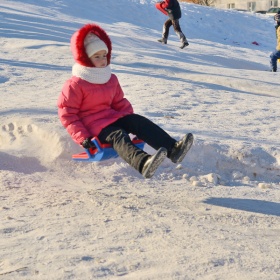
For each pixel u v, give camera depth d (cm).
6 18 1669
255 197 466
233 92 936
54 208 414
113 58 1191
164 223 382
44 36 1433
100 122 438
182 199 449
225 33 2477
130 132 446
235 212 420
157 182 496
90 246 339
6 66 1010
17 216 396
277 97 962
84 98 445
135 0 2477
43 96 765
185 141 422
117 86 461
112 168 512
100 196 446
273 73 1304
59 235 357
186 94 856
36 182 483
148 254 328
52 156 525
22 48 1244
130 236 356
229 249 338
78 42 443
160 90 868
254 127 660
